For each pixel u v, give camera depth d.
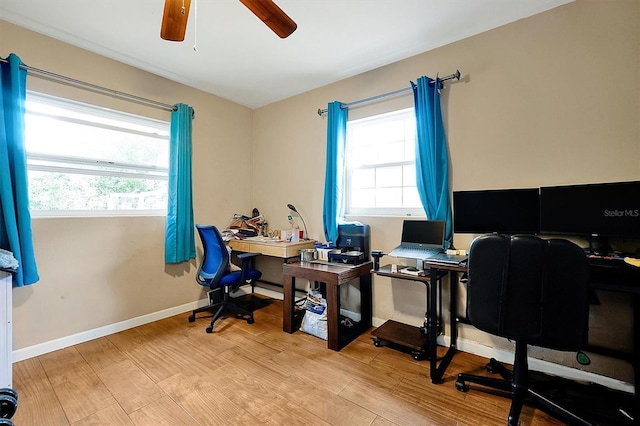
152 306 2.91
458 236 2.35
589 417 1.51
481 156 2.25
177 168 2.99
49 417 1.55
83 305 2.47
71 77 2.40
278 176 3.68
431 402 1.68
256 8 1.38
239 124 3.77
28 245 2.08
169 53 2.59
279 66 2.82
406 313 2.63
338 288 2.32
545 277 1.36
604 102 1.81
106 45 2.45
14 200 2.05
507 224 2.00
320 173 3.27
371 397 1.72
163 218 3.02
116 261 2.67
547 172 2.00
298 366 2.07
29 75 2.20
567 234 1.80
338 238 2.89
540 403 1.51
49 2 1.94
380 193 2.94
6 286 1.61
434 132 2.35
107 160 2.68
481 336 2.24
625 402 1.64
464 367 2.06
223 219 3.57
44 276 2.27
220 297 3.25
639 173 1.73
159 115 2.96
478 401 1.69
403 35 2.32
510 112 2.13
